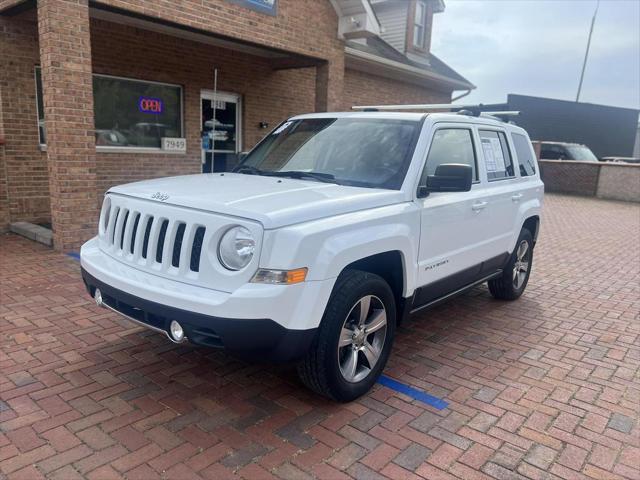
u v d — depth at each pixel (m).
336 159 4.33
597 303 6.21
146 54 10.02
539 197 6.29
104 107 9.90
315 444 3.14
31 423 3.22
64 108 6.93
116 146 10.17
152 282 3.31
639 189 18.81
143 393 3.64
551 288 6.83
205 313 3.01
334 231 3.26
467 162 4.81
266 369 4.09
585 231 11.68
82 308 5.17
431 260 4.24
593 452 3.16
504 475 2.92
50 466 2.83
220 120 11.76
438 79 17.22
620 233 11.52
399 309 4.08
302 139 4.74
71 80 6.93
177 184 3.90
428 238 4.13
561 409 3.66
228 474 2.83
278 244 3.01
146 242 3.55
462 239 4.64
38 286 5.80
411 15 17.31
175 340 3.27
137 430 3.20
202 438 3.15
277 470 2.88
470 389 3.92
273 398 3.66
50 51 6.71
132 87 10.21
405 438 3.24
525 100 25.47
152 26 9.67
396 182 3.96
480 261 5.05
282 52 10.11
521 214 5.73
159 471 2.83
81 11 6.90
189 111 11.01
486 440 3.25
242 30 9.05
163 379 3.85
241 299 2.95
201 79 11.03
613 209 16.23
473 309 5.85
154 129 10.70
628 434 3.37
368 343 3.76
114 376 3.86
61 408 3.40
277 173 4.44
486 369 4.28
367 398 3.72
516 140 6.03
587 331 5.24
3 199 8.56
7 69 8.38
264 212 3.05
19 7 7.60
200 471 2.84
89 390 3.65
